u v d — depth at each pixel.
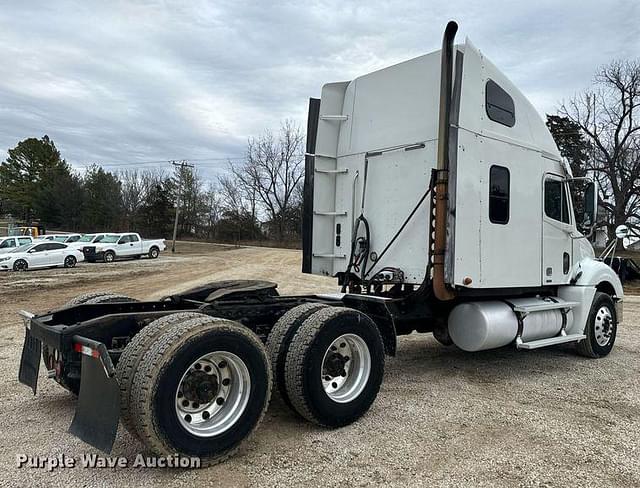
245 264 28.61
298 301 5.03
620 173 30.50
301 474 3.38
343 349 4.43
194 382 3.49
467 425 4.38
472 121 5.39
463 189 5.25
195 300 4.98
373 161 6.08
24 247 24.17
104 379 3.29
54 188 82.81
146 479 3.28
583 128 32.75
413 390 5.41
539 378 6.01
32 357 4.26
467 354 7.26
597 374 6.23
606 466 3.61
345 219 6.41
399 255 5.71
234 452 3.58
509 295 6.47
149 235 81.56
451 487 3.24
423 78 5.59
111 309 4.78
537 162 6.34
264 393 3.75
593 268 7.16
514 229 5.93
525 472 3.48
